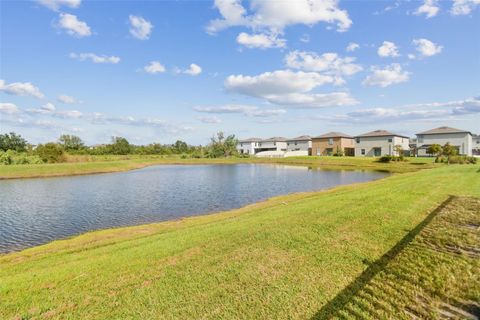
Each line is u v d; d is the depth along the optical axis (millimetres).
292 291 4828
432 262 5629
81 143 82812
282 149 104688
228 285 5129
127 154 86250
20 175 37906
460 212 9305
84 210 17578
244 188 26641
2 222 14797
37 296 5027
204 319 4191
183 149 101125
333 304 4402
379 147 68812
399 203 10875
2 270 6891
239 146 111688
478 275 5078
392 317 4031
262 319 4129
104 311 4504
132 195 22984
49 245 10391
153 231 11570
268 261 6059
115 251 7539
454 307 4219
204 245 7328
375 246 6562
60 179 35531
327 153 79000
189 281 5348
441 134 61750
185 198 21531
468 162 44344
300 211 10727
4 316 4457
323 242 6965
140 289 5129
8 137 67375
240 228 8812
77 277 5762
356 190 17141
